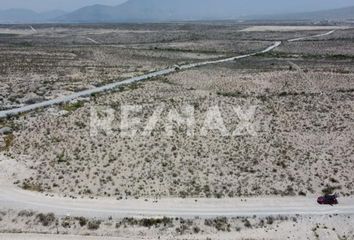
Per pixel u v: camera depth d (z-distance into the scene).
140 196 56.09
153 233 49.59
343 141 73.75
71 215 51.97
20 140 72.50
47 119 82.69
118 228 50.12
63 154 67.25
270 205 54.31
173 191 57.34
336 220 51.72
